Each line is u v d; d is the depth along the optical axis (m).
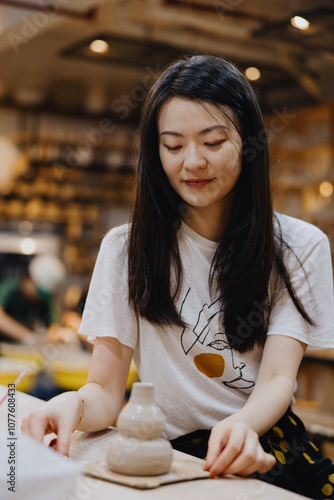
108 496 0.80
